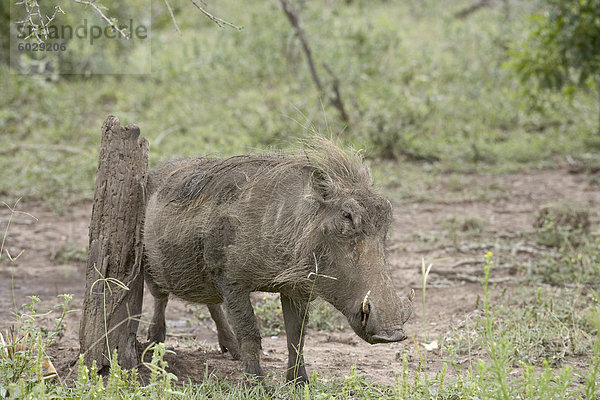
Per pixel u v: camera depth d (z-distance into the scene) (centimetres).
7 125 3412
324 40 4231
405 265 1988
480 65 4225
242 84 4034
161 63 4181
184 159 1340
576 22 2930
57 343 1402
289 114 3403
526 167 3017
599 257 1877
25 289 1811
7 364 1030
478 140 3316
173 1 4534
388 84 3850
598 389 1105
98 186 1205
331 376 1205
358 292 1013
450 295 1758
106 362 1177
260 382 1115
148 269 1266
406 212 2495
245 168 1170
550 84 3108
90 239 1208
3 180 2733
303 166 1116
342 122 3234
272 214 1108
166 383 914
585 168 2966
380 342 971
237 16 4912
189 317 1680
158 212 1220
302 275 1080
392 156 3159
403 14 5822
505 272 1906
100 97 3841
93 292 1190
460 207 2550
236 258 1131
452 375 1248
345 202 1037
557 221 2188
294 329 1179
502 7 5228
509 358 1269
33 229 2327
